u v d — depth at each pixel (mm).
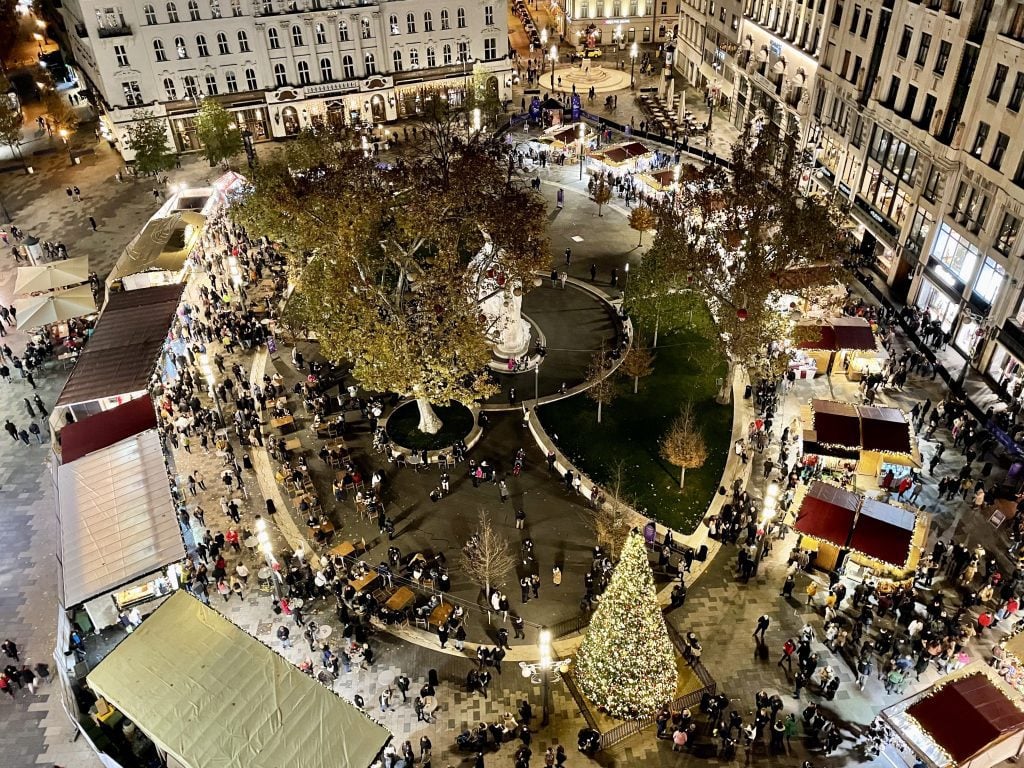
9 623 34375
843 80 60094
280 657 26641
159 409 45531
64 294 51375
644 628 27188
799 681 30469
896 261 55125
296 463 42344
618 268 60438
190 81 79375
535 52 108438
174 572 34000
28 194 75188
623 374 48969
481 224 40031
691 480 41188
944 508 38719
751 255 40750
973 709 26344
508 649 32781
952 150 47250
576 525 38812
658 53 107562
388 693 30422
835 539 33719
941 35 47906
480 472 41125
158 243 56031
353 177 41250
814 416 40188
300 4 79000
